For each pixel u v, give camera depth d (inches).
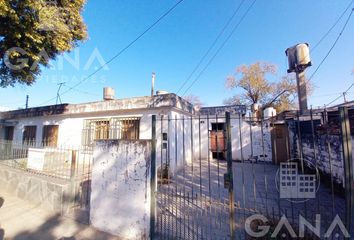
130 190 129.9
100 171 145.0
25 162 254.4
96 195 145.1
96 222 142.6
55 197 170.4
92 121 367.9
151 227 120.6
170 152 292.4
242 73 1037.2
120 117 338.3
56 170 223.1
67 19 255.3
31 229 140.6
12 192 220.2
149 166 125.3
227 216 142.9
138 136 319.6
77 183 181.2
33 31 209.2
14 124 492.1
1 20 192.5
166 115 299.4
